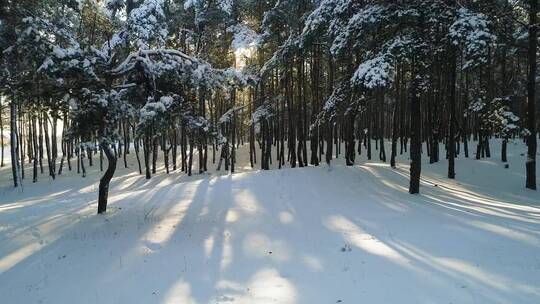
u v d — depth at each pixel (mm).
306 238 11703
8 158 59531
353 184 20594
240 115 48000
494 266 8359
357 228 12578
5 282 9383
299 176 22719
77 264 10234
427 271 8281
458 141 33875
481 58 15539
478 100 29922
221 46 31516
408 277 8023
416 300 6930
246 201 17953
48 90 13539
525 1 21062
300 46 22656
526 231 11211
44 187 31906
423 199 17219
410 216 13984
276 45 31828
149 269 9539
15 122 31266
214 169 37312
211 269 9328
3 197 28219
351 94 20578
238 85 16906
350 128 26844
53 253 11195
